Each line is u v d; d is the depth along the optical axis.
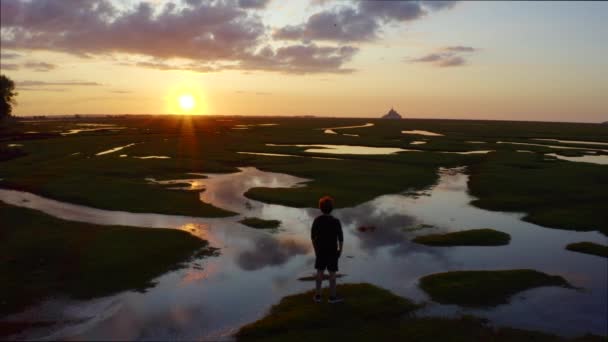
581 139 86.12
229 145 67.06
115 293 11.91
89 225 19.66
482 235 17.61
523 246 16.53
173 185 31.09
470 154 52.75
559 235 18.16
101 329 9.82
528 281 12.57
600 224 19.72
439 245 16.56
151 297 11.64
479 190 28.86
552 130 126.06
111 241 16.81
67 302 11.31
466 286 12.12
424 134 101.38
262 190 28.39
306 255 15.38
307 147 63.59
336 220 10.88
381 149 61.06
